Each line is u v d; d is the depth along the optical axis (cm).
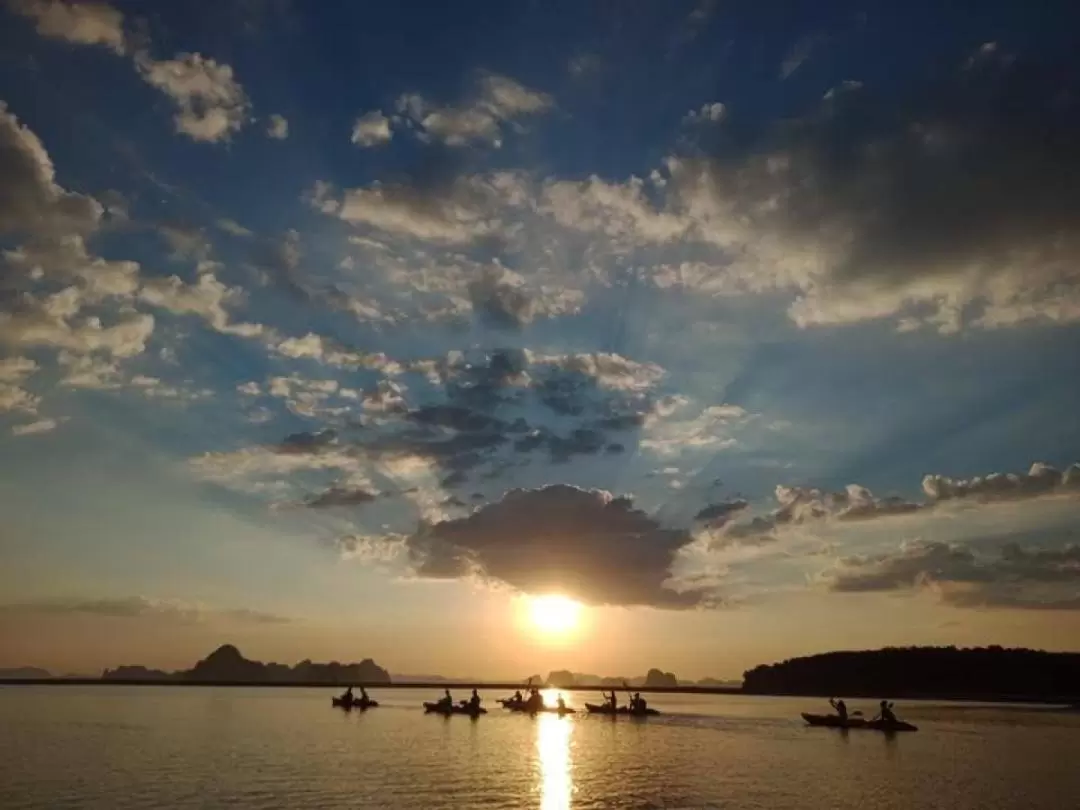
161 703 18688
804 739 10081
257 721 12412
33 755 7381
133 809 4769
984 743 9594
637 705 15938
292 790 5453
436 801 5175
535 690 17312
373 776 6203
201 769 6462
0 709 15175
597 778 6322
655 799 5394
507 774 6444
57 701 19212
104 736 9400
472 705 14688
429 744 8938
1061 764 7400
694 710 19825
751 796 5531
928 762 7556
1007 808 5147
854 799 5441
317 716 14075
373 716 14275
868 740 9919
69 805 4894
